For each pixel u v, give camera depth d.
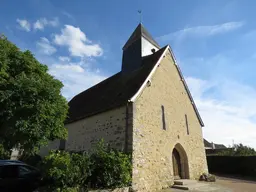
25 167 7.93
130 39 15.98
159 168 10.25
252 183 12.89
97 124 11.50
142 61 14.16
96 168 7.57
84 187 6.97
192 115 15.25
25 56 8.06
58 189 6.27
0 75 6.85
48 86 7.91
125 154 8.75
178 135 12.73
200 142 15.06
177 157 12.77
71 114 15.53
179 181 10.92
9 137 7.14
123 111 10.13
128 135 9.39
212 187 10.78
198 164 13.77
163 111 12.07
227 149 27.20
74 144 12.92
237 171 18.67
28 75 7.81
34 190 7.24
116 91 12.98
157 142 10.68
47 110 7.66
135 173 8.76
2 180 7.04
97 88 17.48
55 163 6.60
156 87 12.05
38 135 7.19
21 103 6.84
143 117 10.23
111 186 7.62
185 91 15.39
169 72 14.02
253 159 17.64
